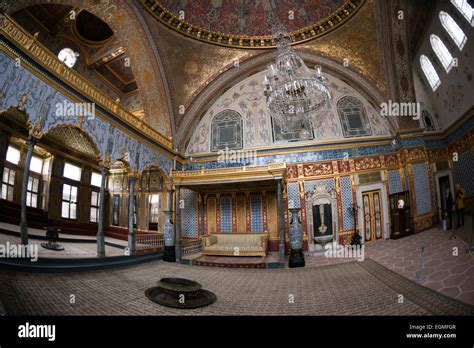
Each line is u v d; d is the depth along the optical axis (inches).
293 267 380.2
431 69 543.8
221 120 598.5
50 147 501.4
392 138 533.6
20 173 470.0
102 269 310.3
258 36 539.2
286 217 518.0
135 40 458.0
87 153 567.5
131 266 356.8
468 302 174.2
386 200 511.8
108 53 509.7
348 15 478.6
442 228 462.0
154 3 442.0
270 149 550.6
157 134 485.4
